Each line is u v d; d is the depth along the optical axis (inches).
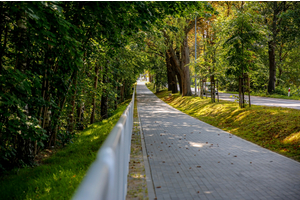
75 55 267.0
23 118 261.4
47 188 216.2
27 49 280.4
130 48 767.1
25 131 265.0
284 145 341.7
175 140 399.2
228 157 296.4
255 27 573.3
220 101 880.3
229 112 616.7
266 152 320.8
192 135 443.2
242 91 604.7
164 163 269.7
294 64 1600.6
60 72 372.2
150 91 2716.5
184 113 842.2
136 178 217.0
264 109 530.9
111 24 352.5
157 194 185.2
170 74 1807.3
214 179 219.5
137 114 810.2
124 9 326.0
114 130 83.4
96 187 27.5
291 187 201.0
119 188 100.1
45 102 323.0
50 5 203.0
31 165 311.7
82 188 26.8
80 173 251.0
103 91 797.2
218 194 186.2
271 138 381.7
